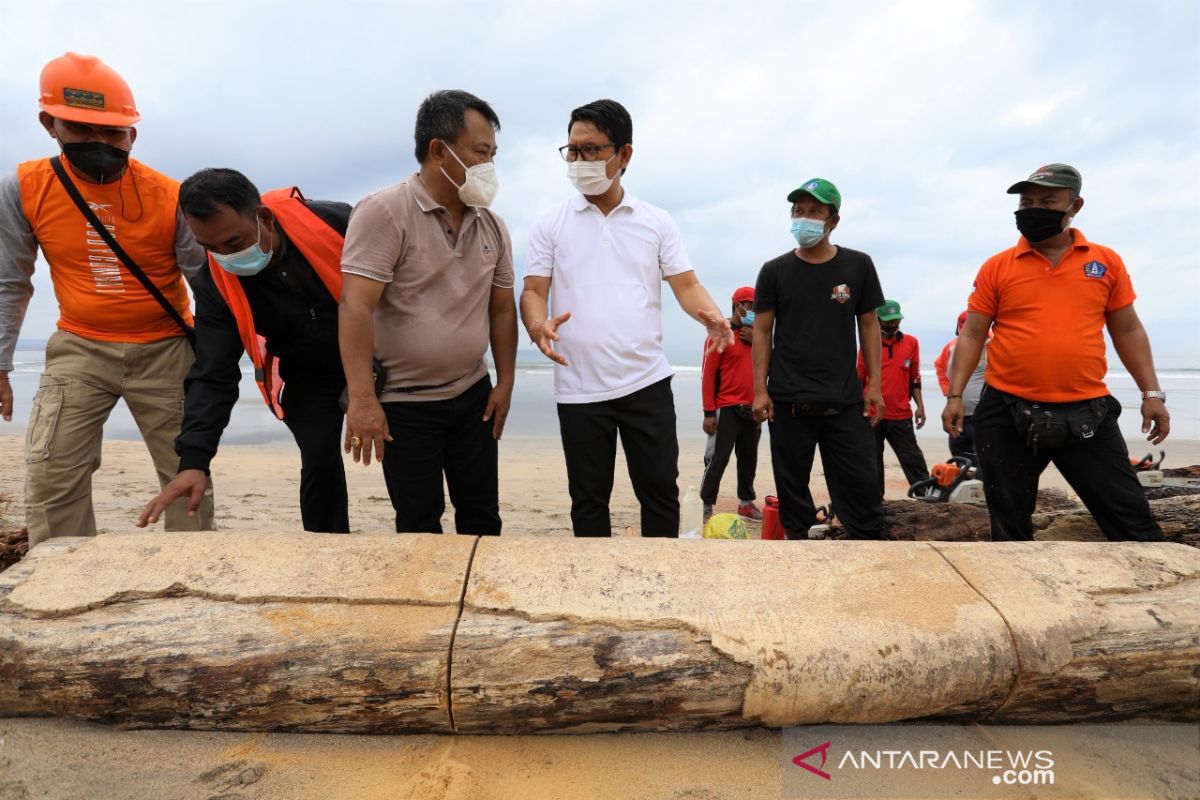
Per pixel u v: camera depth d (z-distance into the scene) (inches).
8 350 120.6
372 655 78.5
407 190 106.4
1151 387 131.8
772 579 89.1
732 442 234.5
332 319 113.4
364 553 92.2
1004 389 129.1
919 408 270.2
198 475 102.0
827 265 156.9
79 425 119.4
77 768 74.1
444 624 81.4
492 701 78.1
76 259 117.3
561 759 77.9
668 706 78.9
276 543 93.6
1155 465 219.1
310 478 120.8
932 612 83.7
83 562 88.7
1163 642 81.0
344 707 78.5
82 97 108.0
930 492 202.8
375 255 103.2
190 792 71.4
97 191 115.0
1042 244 129.6
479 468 121.6
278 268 108.0
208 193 95.2
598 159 118.8
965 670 79.0
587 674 78.2
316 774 74.7
